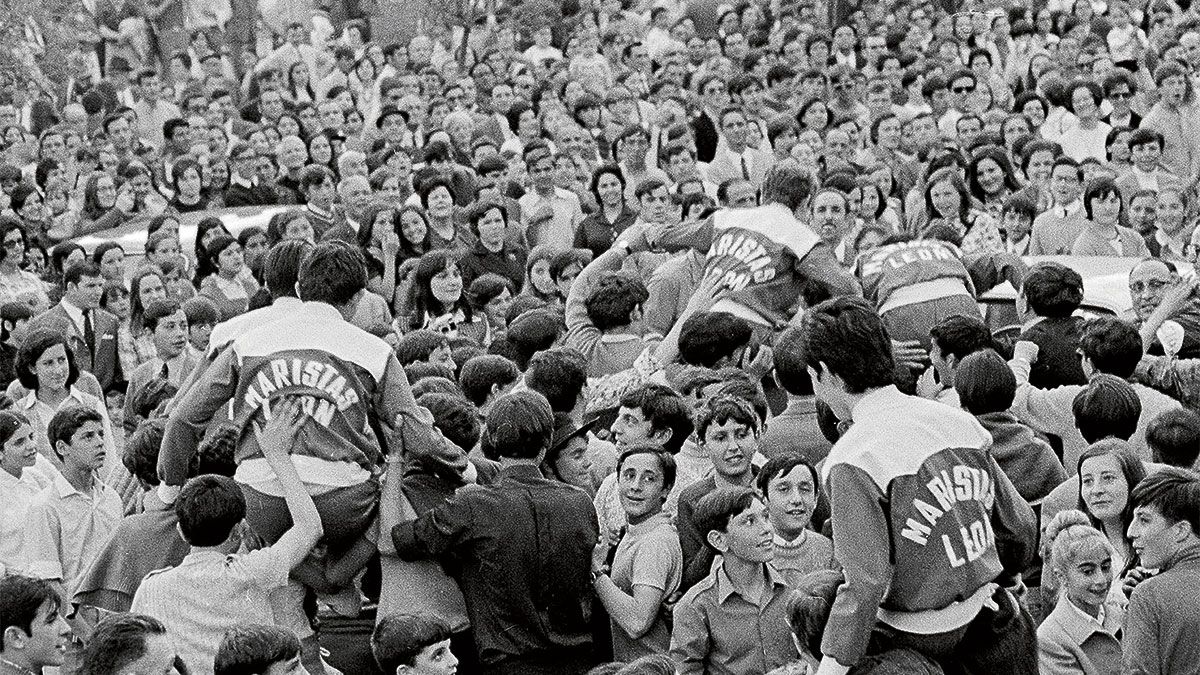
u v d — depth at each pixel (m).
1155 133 22.23
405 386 10.09
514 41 33.25
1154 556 9.04
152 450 10.94
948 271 13.80
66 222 23.30
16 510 11.99
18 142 26.64
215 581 9.59
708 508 9.95
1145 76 28.20
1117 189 18.98
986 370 11.27
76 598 10.48
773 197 13.67
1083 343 12.53
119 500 12.55
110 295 18.80
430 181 20.17
